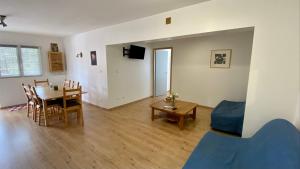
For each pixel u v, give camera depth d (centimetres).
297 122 172
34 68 508
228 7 207
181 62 489
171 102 365
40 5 241
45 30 434
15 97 474
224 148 173
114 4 238
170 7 251
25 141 267
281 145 112
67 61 562
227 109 323
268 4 178
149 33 304
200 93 463
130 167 204
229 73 404
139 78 530
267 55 184
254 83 195
